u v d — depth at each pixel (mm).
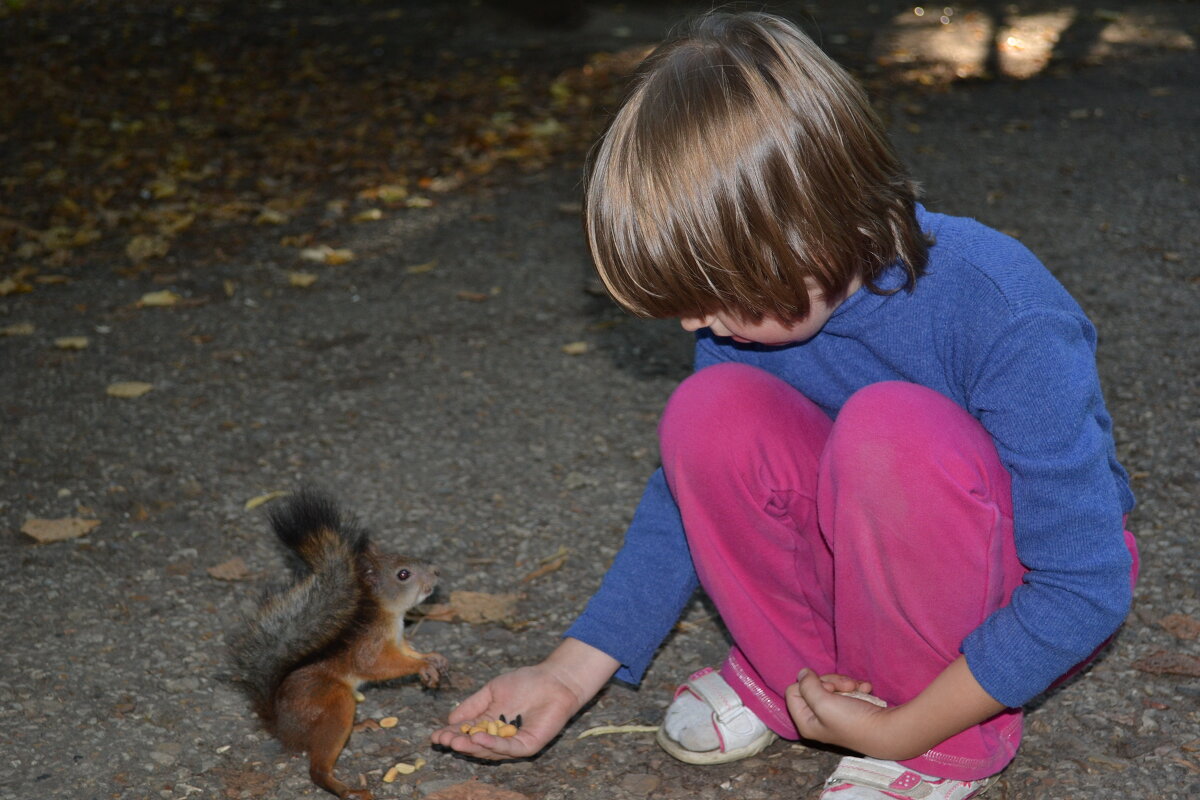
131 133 7594
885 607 1849
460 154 6926
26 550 3156
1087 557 1706
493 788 2193
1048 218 5516
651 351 4434
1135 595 2727
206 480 3537
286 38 9992
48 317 4883
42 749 2334
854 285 1852
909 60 8852
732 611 2084
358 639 2363
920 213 1899
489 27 10047
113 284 5250
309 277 5180
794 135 1652
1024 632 1744
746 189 1648
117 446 3762
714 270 1684
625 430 3818
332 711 2273
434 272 5266
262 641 2342
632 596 2256
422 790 2217
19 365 4418
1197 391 3781
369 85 8523
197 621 2816
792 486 2021
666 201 1681
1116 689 2404
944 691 1801
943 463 1759
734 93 1673
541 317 4750
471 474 3543
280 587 2533
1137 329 4285
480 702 2232
